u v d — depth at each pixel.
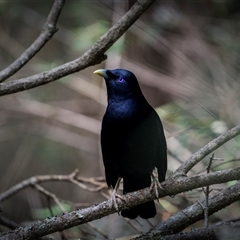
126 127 7.35
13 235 6.32
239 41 13.17
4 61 16.08
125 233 12.83
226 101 11.68
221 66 12.52
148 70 13.91
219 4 13.84
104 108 15.65
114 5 14.38
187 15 13.83
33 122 16.11
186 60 13.26
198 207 6.99
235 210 10.41
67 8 15.33
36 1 16.05
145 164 7.44
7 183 15.67
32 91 16.16
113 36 7.15
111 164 7.63
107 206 6.35
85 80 15.35
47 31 7.78
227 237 5.91
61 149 15.96
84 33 13.58
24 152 15.93
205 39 13.41
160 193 6.31
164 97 14.32
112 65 14.07
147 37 13.92
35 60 15.81
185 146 11.28
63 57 15.76
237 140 10.12
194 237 6.01
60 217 6.33
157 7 13.98
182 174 6.27
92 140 15.82
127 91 7.39
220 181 5.89
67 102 15.97
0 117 16.06
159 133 7.45
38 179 9.90
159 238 6.13
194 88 12.58
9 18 15.88
